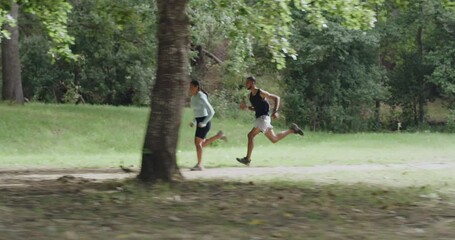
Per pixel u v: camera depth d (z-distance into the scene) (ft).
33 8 56.18
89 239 20.49
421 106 137.39
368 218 25.16
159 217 24.79
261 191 32.63
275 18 47.19
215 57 129.18
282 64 49.08
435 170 46.57
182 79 33.86
